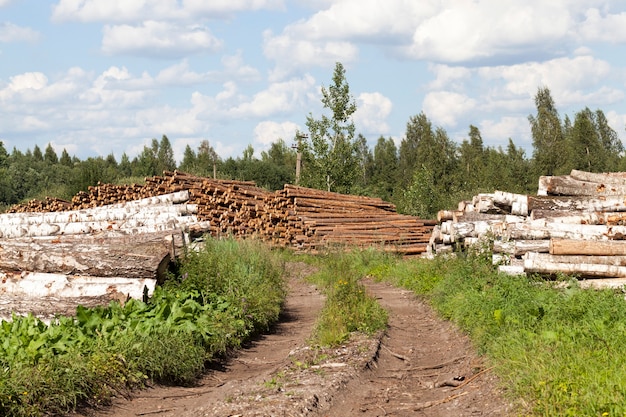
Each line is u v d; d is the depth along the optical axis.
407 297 15.58
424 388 8.38
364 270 20.12
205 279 11.98
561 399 6.23
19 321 8.39
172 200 22.34
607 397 5.90
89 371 7.54
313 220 24.66
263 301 12.59
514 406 6.70
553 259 11.34
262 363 10.05
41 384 6.88
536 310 9.11
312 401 7.34
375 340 10.38
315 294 17.00
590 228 12.00
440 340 10.98
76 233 17.11
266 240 23.77
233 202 23.92
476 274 13.07
